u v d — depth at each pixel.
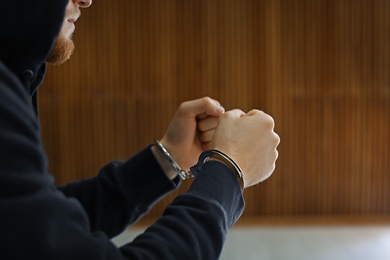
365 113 3.91
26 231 0.45
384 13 3.83
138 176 0.88
